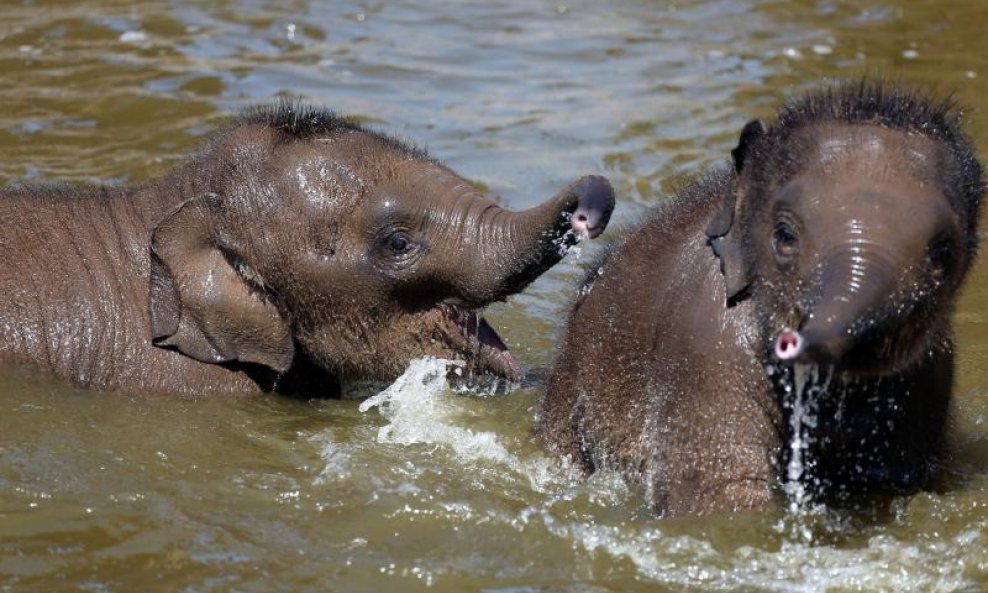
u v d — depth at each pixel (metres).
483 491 11.16
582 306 11.91
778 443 9.96
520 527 10.51
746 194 9.72
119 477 11.34
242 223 12.94
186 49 21.36
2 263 13.51
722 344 9.98
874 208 8.59
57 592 9.66
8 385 12.91
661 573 9.82
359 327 13.05
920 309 8.83
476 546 10.32
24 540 10.34
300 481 11.33
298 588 9.74
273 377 13.28
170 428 12.35
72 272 13.48
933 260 8.76
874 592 9.53
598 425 11.42
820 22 22.81
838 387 9.66
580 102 19.69
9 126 18.36
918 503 10.31
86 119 18.67
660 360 10.55
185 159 14.29
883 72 20.45
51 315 13.30
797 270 8.94
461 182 13.06
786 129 9.65
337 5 23.70
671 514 10.23
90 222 13.77
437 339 13.07
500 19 23.31
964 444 11.58
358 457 11.73
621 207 16.39
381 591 9.72
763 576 9.70
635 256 11.42
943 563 9.80
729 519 9.94
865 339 8.44
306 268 12.86
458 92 20.05
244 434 12.30
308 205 12.85
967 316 13.94
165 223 13.05
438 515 10.74
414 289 12.91
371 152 13.06
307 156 12.98
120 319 13.30
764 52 21.55
